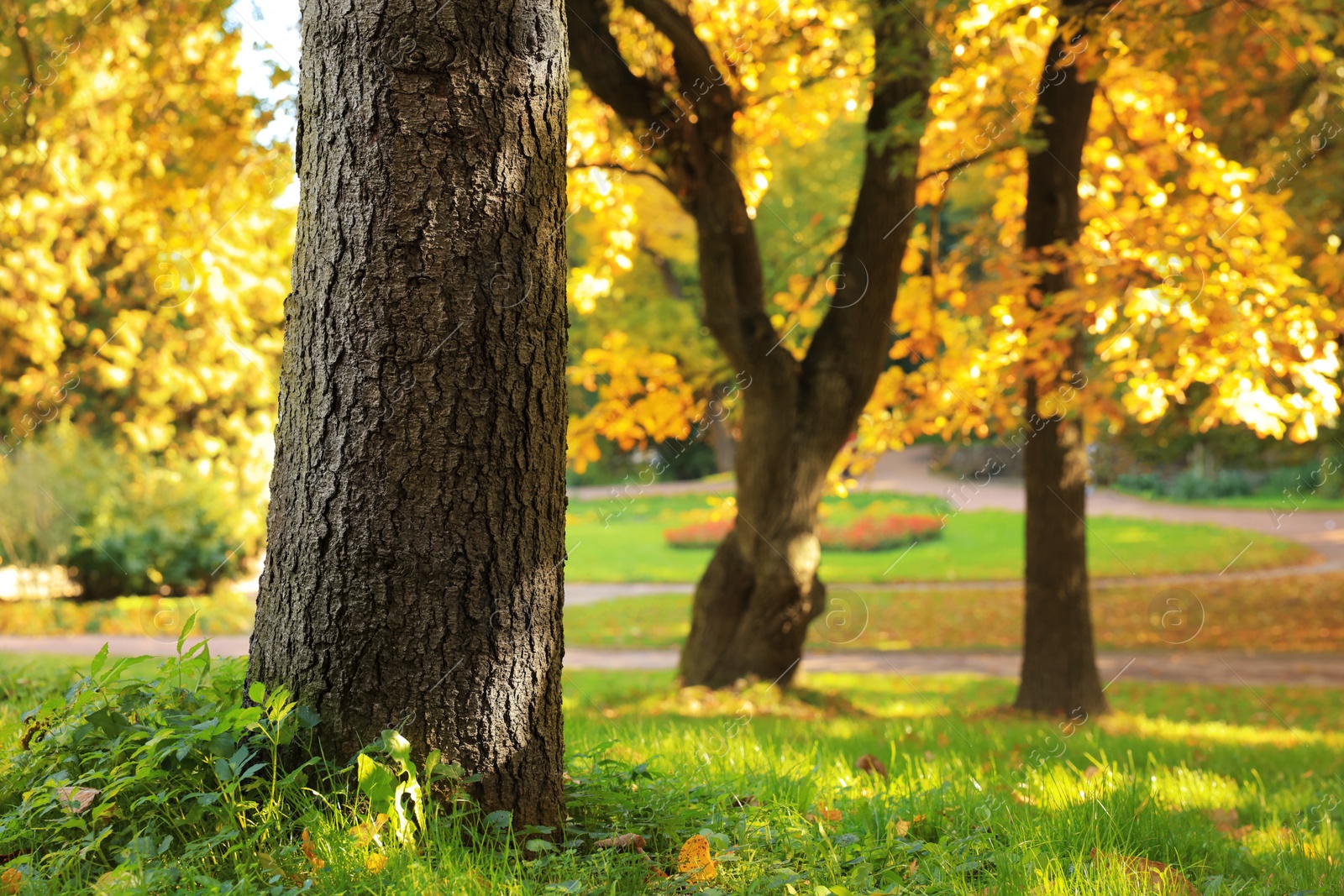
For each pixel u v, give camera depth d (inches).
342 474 93.0
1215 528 946.7
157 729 90.4
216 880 78.8
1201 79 320.8
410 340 92.9
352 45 94.2
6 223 491.2
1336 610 611.8
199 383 576.7
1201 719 353.7
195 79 299.1
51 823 83.5
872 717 295.3
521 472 97.0
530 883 83.0
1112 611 637.9
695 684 347.9
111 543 593.9
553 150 100.7
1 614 531.8
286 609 95.7
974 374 340.5
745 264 331.0
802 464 335.0
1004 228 382.9
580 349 976.3
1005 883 93.2
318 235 95.4
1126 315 269.6
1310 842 123.8
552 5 100.9
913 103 275.0
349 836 83.9
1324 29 262.5
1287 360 263.9
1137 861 105.0
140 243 530.0
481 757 93.7
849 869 96.6
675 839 98.3
